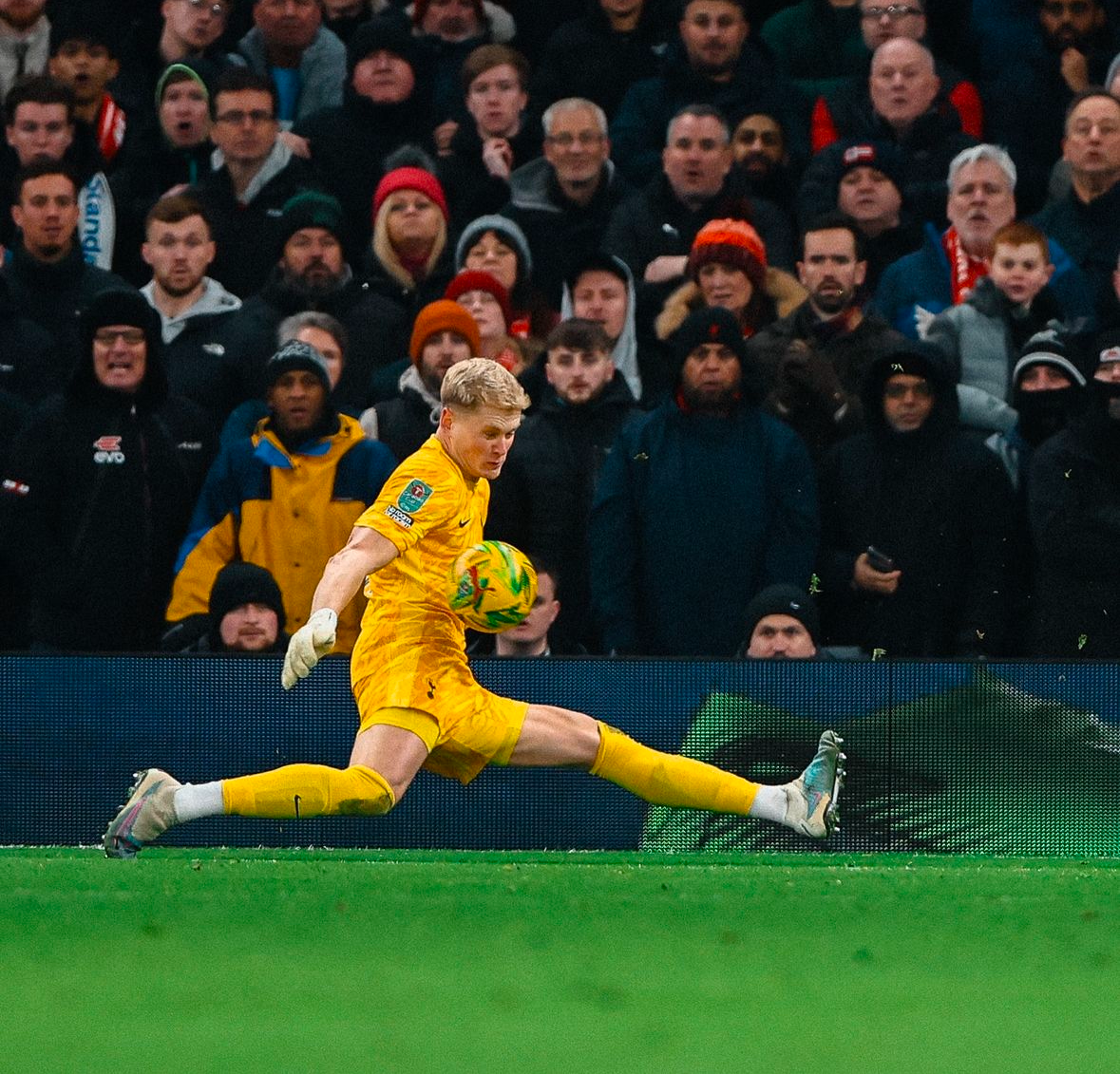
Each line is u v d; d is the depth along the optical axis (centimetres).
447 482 1897
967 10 3766
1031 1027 1179
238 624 2688
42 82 3409
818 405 2986
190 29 3700
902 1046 1105
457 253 3281
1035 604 2870
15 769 2542
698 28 3528
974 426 3025
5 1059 1049
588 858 2380
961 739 2536
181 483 2917
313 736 2541
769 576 2838
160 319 3164
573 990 1301
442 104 3688
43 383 3144
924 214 3419
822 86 3681
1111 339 2838
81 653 2545
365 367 3191
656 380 3238
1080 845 2538
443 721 1958
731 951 1496
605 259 3167
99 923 1605
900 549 2852
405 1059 1052
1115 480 2841
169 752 2539
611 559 2830
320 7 3756
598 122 3359
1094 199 3400
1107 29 3744
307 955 1448
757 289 3209
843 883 2000
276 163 3384
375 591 1964
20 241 3219
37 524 2866
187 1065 1027
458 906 1745
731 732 2525
